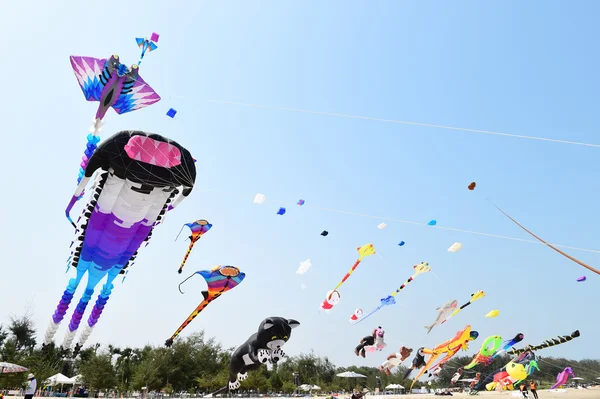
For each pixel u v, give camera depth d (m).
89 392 47.94
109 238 17.86
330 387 62.97
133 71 13.14
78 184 15.31
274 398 40.56
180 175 15.30
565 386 67.50
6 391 33.47
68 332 24.44
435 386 69.50
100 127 14.54
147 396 48.53
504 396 39.09
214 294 22.08
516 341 32.44
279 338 25.08
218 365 59.25
